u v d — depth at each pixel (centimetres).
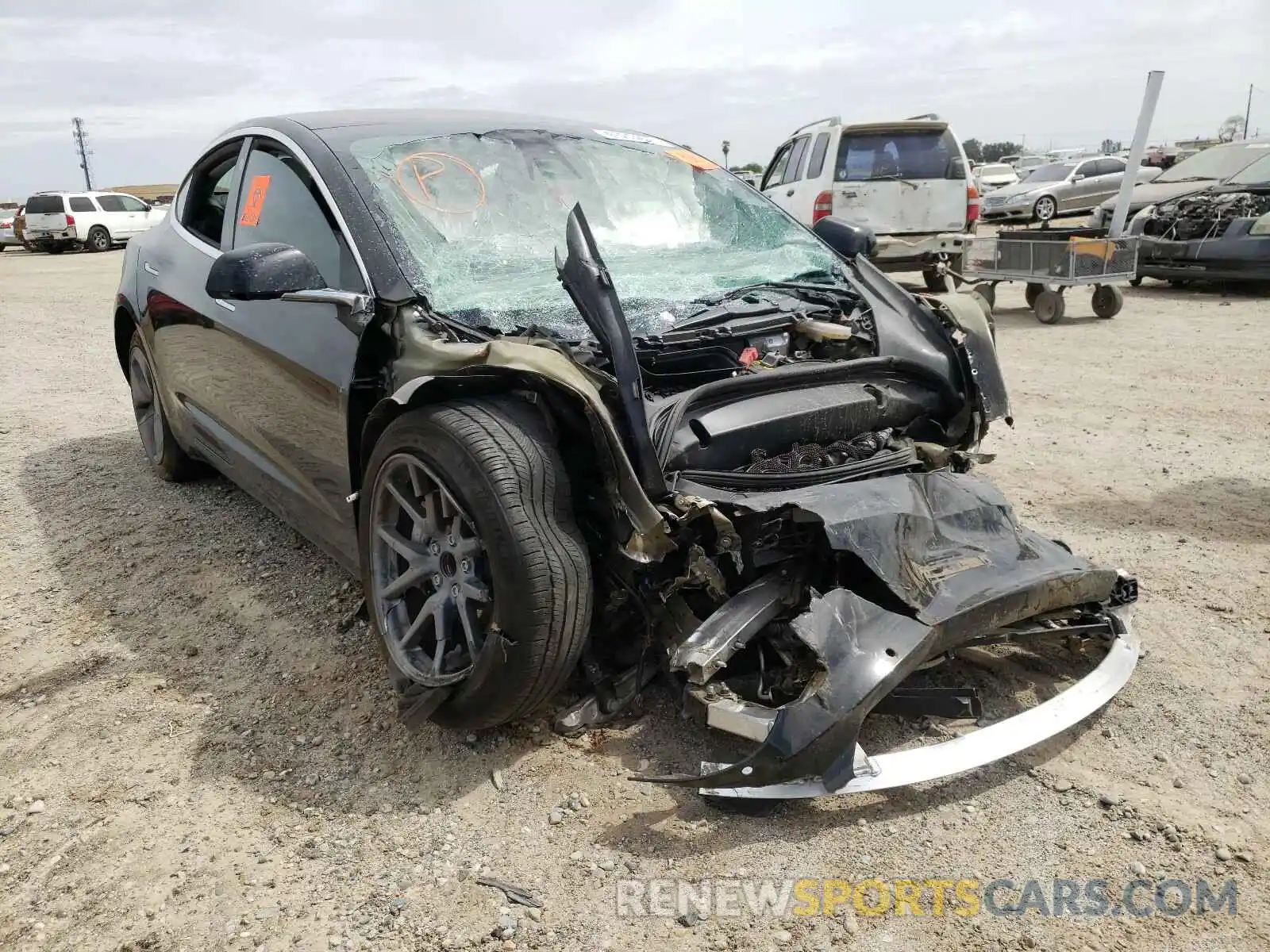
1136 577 357
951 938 217
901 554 274
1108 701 285
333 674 333
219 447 436
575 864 242
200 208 457
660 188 418
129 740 302
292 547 437
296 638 358
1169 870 236
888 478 298
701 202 424
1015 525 313
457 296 312
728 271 378
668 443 276
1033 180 2558
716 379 316
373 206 333
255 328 367
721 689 260
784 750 235
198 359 424
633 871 239
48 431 638
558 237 367
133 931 227
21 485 531
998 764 276
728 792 243
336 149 358
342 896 235
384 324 307
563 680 269
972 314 372
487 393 283
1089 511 466
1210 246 1125
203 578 410
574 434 280
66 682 336
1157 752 280
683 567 272
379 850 249
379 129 381
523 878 238
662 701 304
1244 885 230
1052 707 274
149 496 509
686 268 377
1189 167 1539
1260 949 212
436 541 282
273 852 251
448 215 348
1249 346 846
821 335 337
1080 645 320
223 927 227
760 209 436
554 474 264
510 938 220
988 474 525
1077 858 240
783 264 397
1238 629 348
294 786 276
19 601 396
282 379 350
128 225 2755
